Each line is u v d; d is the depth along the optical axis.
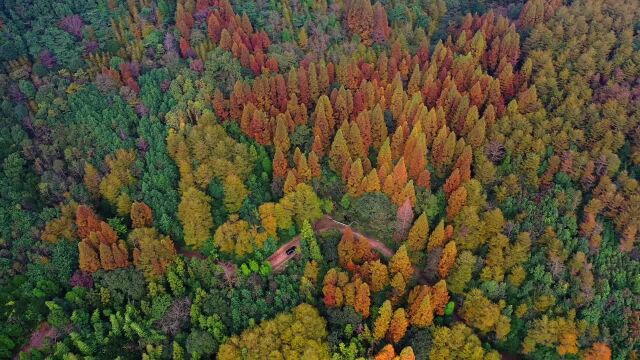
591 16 155.88
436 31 164.00
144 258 115.50
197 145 128.62
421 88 144.50
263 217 122.56
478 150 131.88
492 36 157.00
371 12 154.25
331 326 112.88
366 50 153.25
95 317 112.69
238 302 113.25
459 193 122.00
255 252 121.38
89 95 139.75
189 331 112.81
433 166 134.25
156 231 121.12
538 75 144.38
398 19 161.00
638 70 141.75
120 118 135.88
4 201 125.38
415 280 120.75
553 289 115.19
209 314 112.38
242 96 136.25
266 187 131.25
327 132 134.75
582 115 135.38
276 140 132.25
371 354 109.75
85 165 128.00
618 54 144.88
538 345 113.75
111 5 158.25
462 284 115.75
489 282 113.56
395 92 138.88
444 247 119.50
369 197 124.50
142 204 122.62
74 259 120.19
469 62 146.25
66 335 111.50
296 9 157.38
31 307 114.88
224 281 117.81
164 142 133.38
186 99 137.88
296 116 136.25
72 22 153.50
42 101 138.50
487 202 125.69
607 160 126.69
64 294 118.25
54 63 147.38
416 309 111.38
